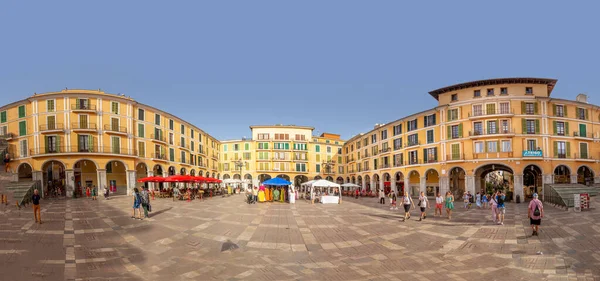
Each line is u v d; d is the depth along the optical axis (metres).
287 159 76.00
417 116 46.66
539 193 40.84
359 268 9.48
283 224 16.69
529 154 37.16
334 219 18.92
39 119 39.53
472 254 10.93
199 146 62.62
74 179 39.53
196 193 40.03
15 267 8.78
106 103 41.47
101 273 8.66
